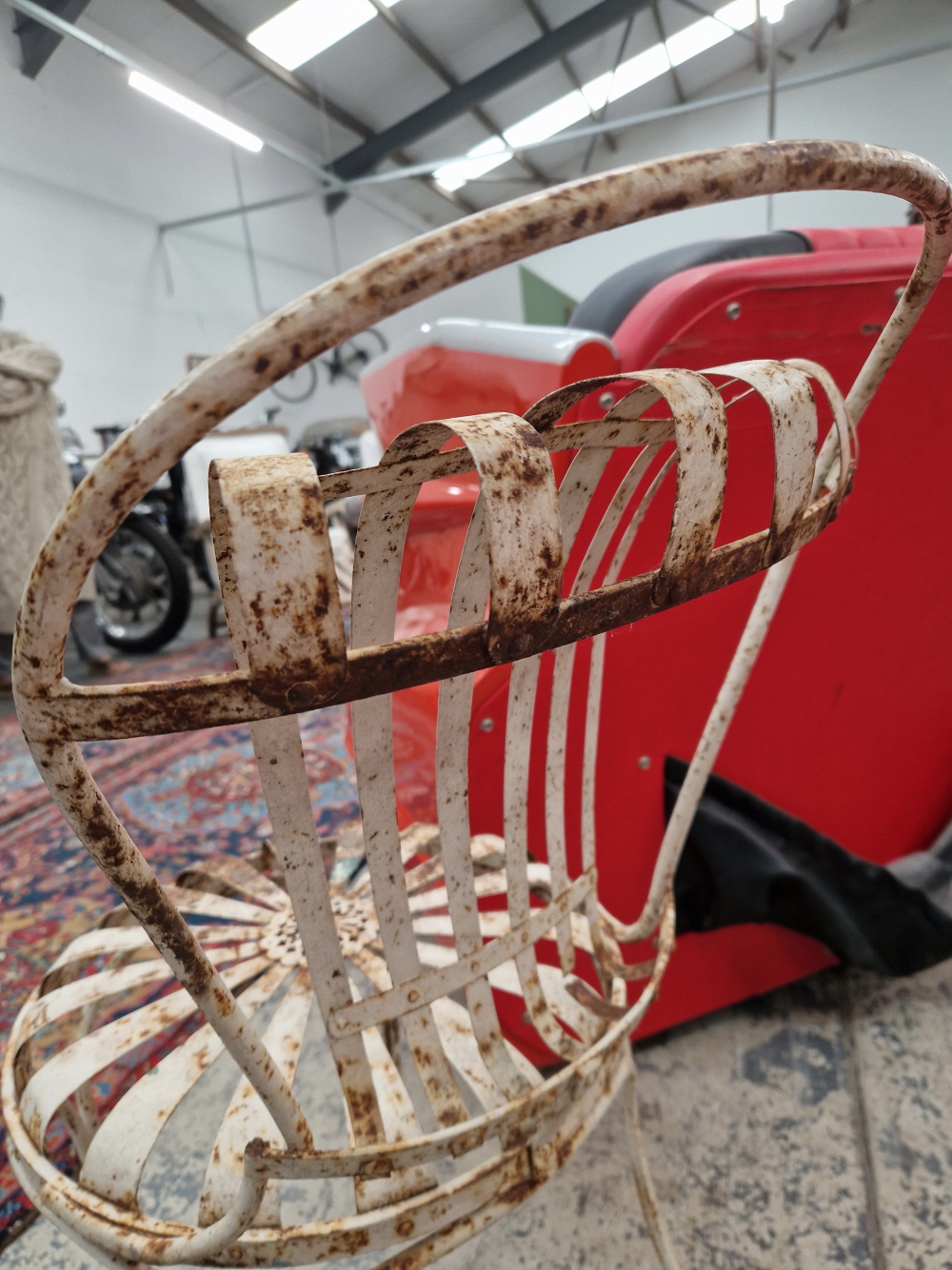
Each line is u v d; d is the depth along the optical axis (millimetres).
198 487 3594
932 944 949
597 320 936
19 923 1439
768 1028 1021
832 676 918
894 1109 887
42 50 6133
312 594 228
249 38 7520
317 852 372
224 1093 987
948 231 364
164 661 3334
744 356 734
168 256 7664
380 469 284
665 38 7496
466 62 8352
